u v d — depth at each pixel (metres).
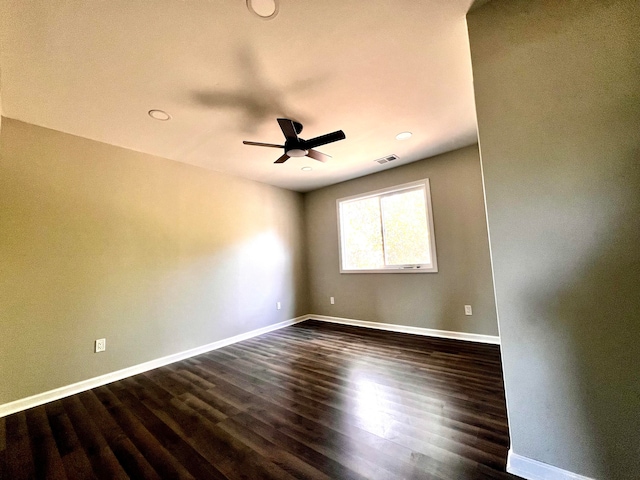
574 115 1.25
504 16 1.44
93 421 1.99
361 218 4.68
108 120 2.47
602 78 1.21
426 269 3.88
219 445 1.67
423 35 1.68
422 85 2.17
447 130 3.00
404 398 2.14
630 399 1.13
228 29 1.56
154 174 3.29
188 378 2.72
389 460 1.49
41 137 2.50
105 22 1.47
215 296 3.80
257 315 4.34
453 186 3.69
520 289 1.36
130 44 1.63
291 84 2.09
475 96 1.50
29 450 1.67
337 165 3.98
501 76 1.43
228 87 2.09
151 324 3.12
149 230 3.19
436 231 3.82
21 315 2.29
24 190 2.38
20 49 1.61
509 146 1.40
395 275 4.22
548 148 1.31
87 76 1.89
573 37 1.27
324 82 2.08
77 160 2.70
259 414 2.01
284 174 4.27
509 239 1.39
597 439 1.19
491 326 3.42
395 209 4.27
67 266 2.56
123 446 1.69
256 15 1.48
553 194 1.29
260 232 4.54
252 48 1.71
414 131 2.99
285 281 4.89
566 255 1.26
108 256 2.84
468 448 1.56
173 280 3.36
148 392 2.44
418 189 4.03
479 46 1.50
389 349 3.33
